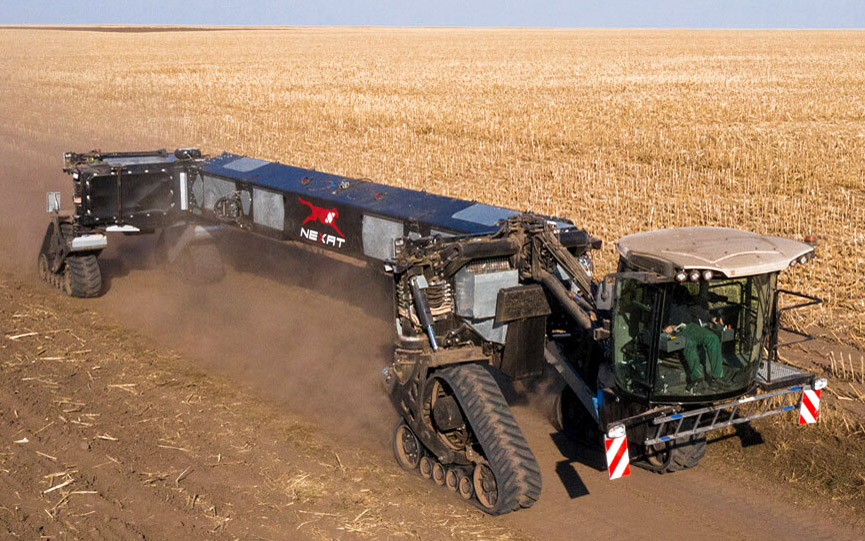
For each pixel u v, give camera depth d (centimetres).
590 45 9588
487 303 789
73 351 1070
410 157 2469
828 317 1188
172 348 1101
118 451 799
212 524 673
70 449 798
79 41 10031
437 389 780
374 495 741
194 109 3506
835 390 954
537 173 2245
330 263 1502
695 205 1864
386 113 3338
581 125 3023
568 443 877
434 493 766
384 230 983
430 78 4997
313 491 738
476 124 3055
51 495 711
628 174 2233
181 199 1330
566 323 845
